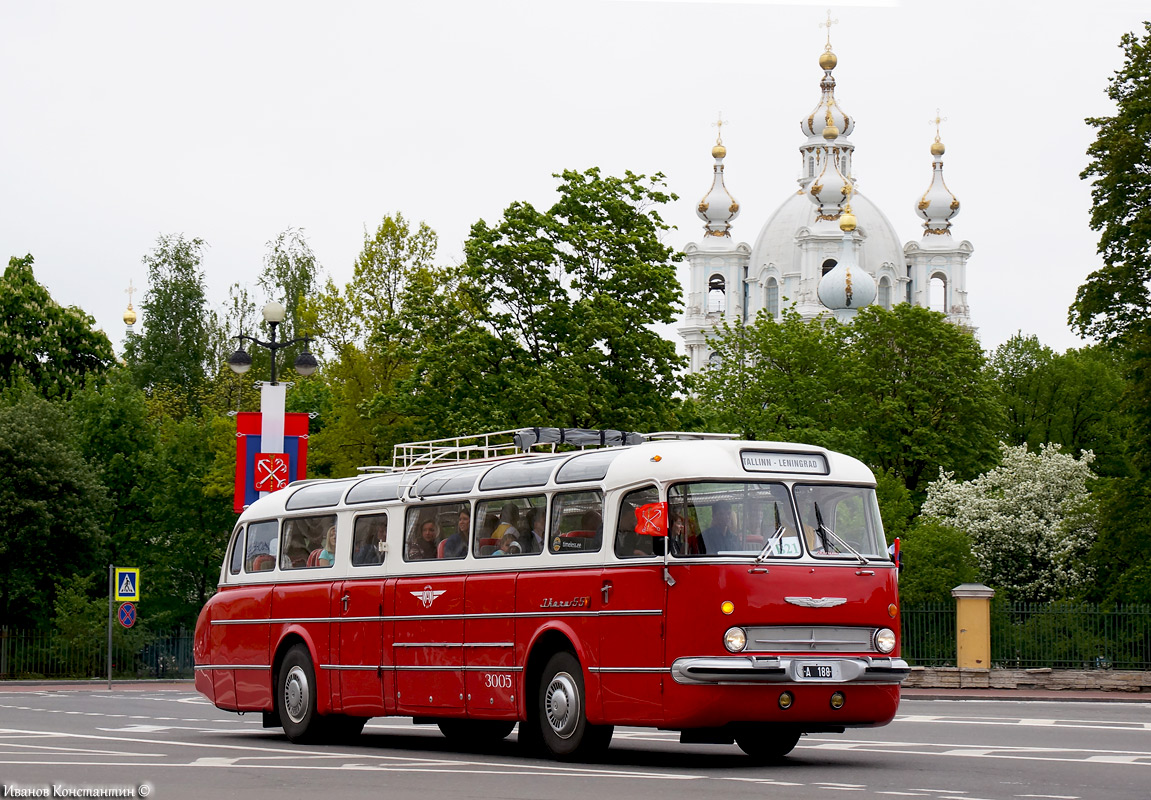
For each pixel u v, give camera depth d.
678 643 16.06
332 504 21.30
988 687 40.91
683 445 16.78
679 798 12.66
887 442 84.00
